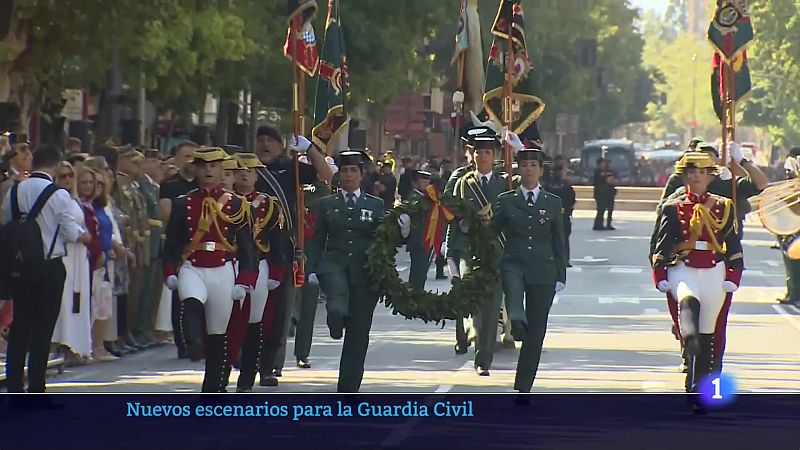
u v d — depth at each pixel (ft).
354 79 279.08
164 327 138.00
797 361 127.75
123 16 180.34
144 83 227.20
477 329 117.60
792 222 141.18
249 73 253.03
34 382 98.12
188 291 94.48
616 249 306.14
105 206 125.29
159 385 110.32
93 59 189.26
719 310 98.68
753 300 193.98
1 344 117.80
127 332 133.80
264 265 101.14
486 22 406.00
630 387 109.81
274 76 257.55
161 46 203.00
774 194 141.90
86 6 177.17
